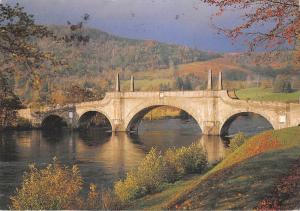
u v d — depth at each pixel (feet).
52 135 395.75
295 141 148.97
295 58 61.52
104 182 174.09
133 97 426.92
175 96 401.29
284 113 335.67
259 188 81.51
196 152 168.35
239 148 167.53
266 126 458.09
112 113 438.40
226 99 373.40
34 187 102.01
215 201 80.43
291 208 64.34
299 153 119.34
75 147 305.53
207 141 334.03
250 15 57.47
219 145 306.96
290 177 83.46
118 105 434.30
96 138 372.17
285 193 73.56
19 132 419.95
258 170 99.40
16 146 308.60
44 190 101.86
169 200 104.78
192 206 82.58
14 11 52.80
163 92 409.69
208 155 248.73
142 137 374.84
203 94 385.09
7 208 129.39
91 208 106.63
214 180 100.83
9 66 52.75
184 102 396.57
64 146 312.09
